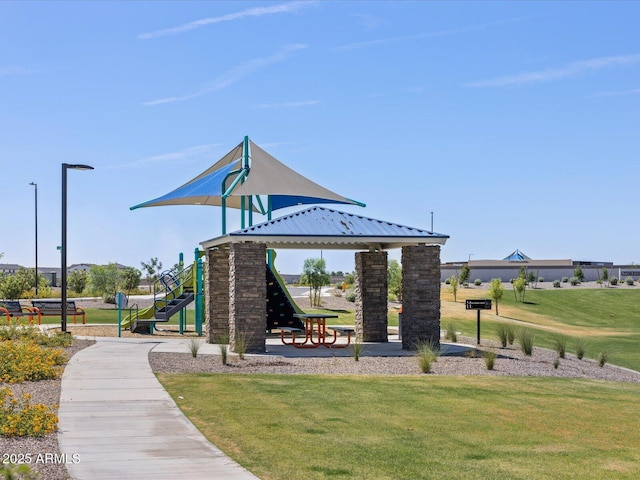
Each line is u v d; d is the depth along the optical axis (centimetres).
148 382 1461
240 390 1412
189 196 2948
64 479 794
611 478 876
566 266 9556
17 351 1630
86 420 1105
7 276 5384
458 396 1423
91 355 1898
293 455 926
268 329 2839
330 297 5791
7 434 987
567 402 1413
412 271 2270
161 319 2838
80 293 6562
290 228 2262
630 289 7825
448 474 862
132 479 798
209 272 2533
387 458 929
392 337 2825
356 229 2302
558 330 4516
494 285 5266
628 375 2072
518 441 1060
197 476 816
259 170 2797
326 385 1512
